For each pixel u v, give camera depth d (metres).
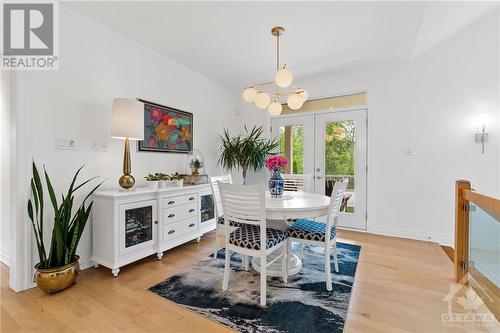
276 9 2.28
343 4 2.20
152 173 3.11
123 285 2.06
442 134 3.19
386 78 3.53
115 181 2.69
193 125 3.81
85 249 2.39
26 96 2.00
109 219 2.25
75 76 2.34
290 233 2.17
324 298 1.87
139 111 2.48
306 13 2.34
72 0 2.17
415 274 2.26
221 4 2.21
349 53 3.18
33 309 1.71
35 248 2.06
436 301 1.82
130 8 2.28
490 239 1.71
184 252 2.84
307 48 3.05
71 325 1.55
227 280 1.99
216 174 4.34
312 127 4.12
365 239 3.32
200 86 3.96
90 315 1.65
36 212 1.94
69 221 2.06
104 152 2.59
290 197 2.48
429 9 2.38
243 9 2.28
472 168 3.02
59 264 1.97
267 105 2.49
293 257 2.50
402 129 3.44
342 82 3.84
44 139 2.12
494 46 2.87
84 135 2.41
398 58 3.32
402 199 3.44
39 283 1.87
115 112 2.38
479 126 2.97
